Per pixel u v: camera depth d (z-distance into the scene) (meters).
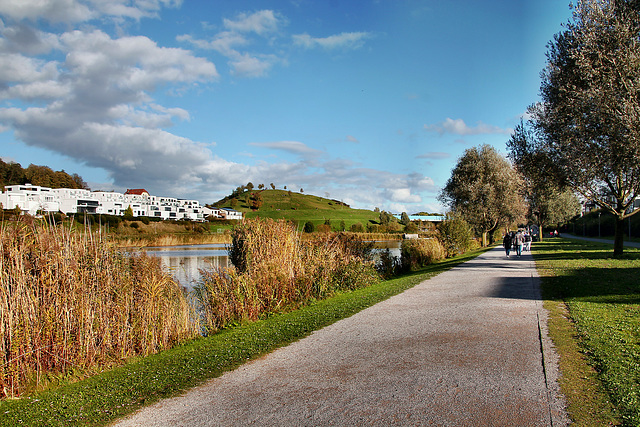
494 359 5.37
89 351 6.89
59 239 7.70
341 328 7.79
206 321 9.65
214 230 70.75
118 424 4.21
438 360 5.46
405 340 6.57
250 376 5.39
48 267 7.02
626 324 6.75
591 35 16.91
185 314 8.89
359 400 4.31
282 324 8.85
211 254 37.91
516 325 7.13
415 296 11.08
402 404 4.14
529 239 31.53
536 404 3.97
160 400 4.80
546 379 4.59
